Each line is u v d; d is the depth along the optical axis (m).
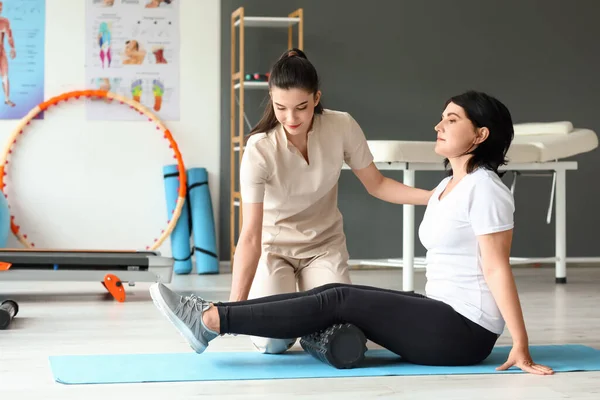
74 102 5.94
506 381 2.42
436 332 2.52
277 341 2.79
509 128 2.52
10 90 5.85
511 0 6.38
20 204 5.90
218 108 6.09
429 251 2.64
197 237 5.90
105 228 6.01
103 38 5.94
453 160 2.57
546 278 5.66
